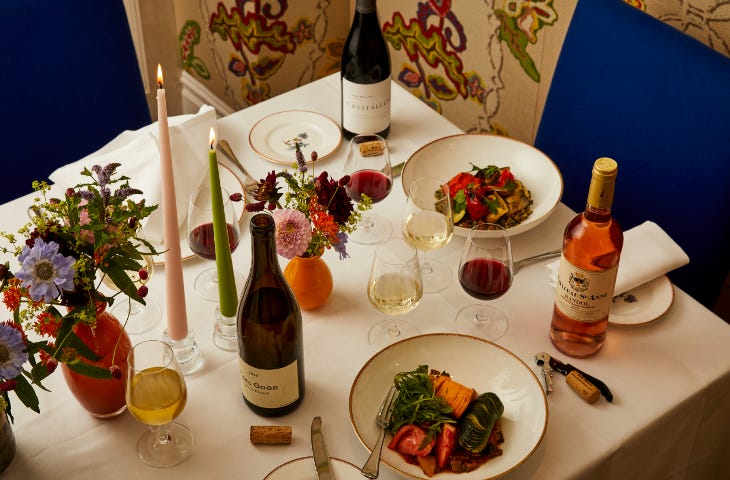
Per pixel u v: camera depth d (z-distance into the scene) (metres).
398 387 1.01
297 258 1.14
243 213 1.36
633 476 1.09
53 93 1.76
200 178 1.41
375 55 1.46
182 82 2.94
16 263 1.28
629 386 1.09
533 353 1.14
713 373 1.10
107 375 0.90
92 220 0.88
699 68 1.38
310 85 1.73
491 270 1.10
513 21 2.01
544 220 1.36
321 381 1.09
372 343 1.15
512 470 0.94
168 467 0.98
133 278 1.08
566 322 1.11
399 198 1.43
